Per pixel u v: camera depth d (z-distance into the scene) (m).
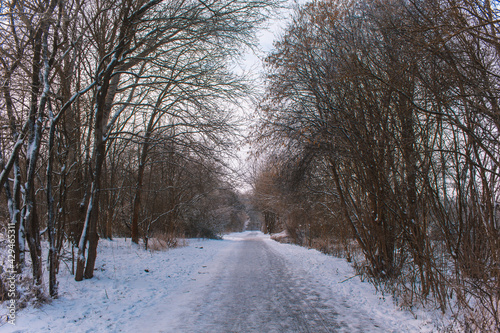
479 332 4.25
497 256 4.61
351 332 4.69
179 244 19.62
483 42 4.61
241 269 10.89
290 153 8.67
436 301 5.84
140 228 20.70
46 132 8.08
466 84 4.69
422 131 6.11
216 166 12.97
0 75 6.56
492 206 4.86
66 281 7.34
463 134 5.48
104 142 8.39
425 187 6.00
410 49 5.29
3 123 6.79
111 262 10.48
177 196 21.47
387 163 7.34
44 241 12.30
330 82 7.41
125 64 10.06
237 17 9.25
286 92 8.56
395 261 7.86
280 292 7.27
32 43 6.76
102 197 16.02
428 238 5.91
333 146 7.95
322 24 7.80
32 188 6.69
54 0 6.67
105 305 5.98
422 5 5.07
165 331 4.70
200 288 7.77
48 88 6.19
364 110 7.59
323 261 12.72
